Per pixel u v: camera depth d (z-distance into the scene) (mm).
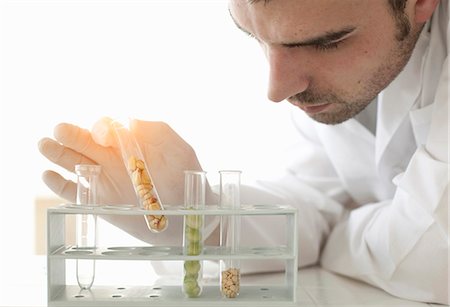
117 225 768
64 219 732
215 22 1431
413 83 846
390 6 751
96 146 747
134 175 706
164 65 1437
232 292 704
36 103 1450
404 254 762
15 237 1501
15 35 1433
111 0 1428
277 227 897
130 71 1438
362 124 966
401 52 797
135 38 1433
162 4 1428
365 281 830
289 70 743
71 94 1443
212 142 1449
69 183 765
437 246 746
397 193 802
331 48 744
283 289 747
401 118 866
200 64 1438
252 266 880
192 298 702
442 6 819
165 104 1440
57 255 681
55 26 1433
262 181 1045
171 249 729
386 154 917
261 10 710
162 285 760
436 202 729
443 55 823
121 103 1439
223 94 1444
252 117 1445
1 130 1463
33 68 1440
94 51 1435
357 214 920
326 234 1000
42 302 724
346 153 982
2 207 1494
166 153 755
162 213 676
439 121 760
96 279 833
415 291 756
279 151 1444
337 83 764
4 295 754
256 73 1438
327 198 1029
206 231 780
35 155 1481
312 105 786
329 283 843
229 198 717
